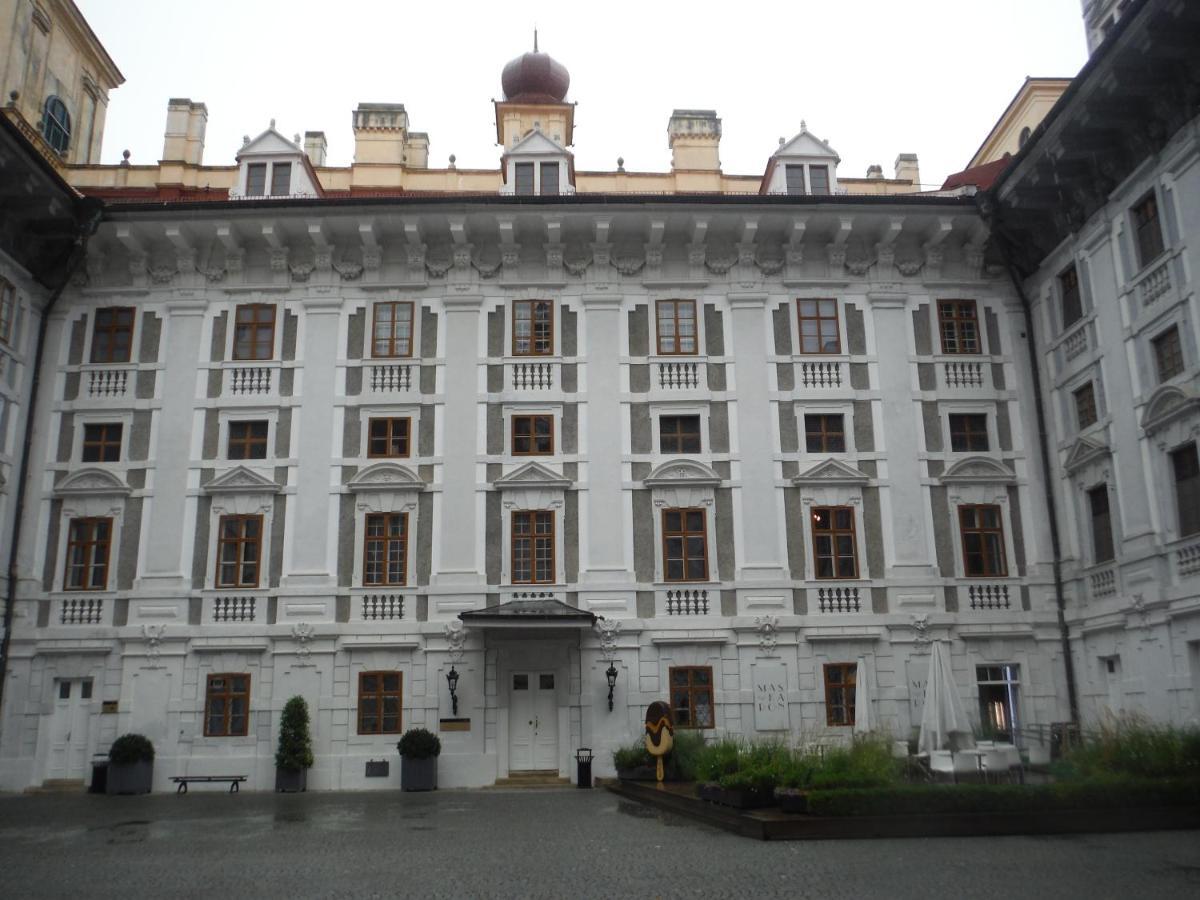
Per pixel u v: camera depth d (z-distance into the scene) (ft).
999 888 35.17
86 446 86.38
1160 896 33.50
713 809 53.57
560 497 84.99
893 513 85.66
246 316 89.30
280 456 85.76
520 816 58.34
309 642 81.35
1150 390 72.54
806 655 82.33
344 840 48.78
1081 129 73.51
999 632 82.89
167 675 80.79
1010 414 88.58
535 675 81.92
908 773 56.44
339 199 86.48
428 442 86.33
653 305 89.92
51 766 79.66
